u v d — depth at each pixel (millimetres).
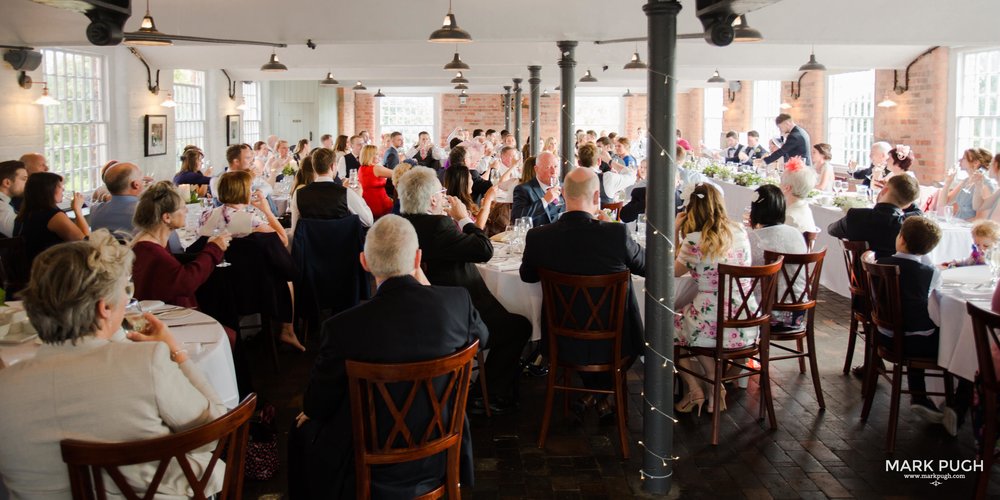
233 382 3131
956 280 4184
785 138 11266
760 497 3473
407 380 2477
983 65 9461
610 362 3906
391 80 18547
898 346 3893
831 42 7219
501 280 4617
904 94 10883
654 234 3416
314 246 5551
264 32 7219
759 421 4316
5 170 5586
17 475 1939
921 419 4336
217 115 14086
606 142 11500
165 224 3744
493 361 4477
